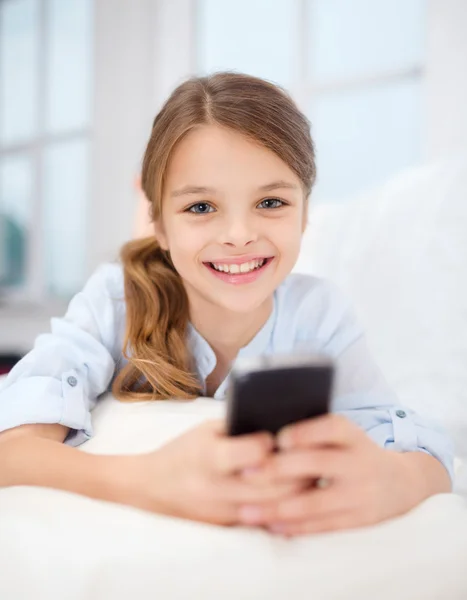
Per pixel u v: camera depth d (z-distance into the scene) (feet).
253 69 7.76
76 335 2.67
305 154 2.44
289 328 2.97
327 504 1.47
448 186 4.03
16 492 1.69
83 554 1.33
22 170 9.45
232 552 1.33
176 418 2.15
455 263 3.68
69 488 1.74
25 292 9.41
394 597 1.30
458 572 1.38
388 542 1.42
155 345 2.75
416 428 2.26
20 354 7.63
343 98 7.07
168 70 7.93
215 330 2.87
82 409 2.29
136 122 8.02
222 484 1.47
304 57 7.25
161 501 1.57
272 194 2.24
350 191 7.11
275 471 1.44
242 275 2.35
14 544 1.40
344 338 2.94
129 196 8.06
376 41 6.82
